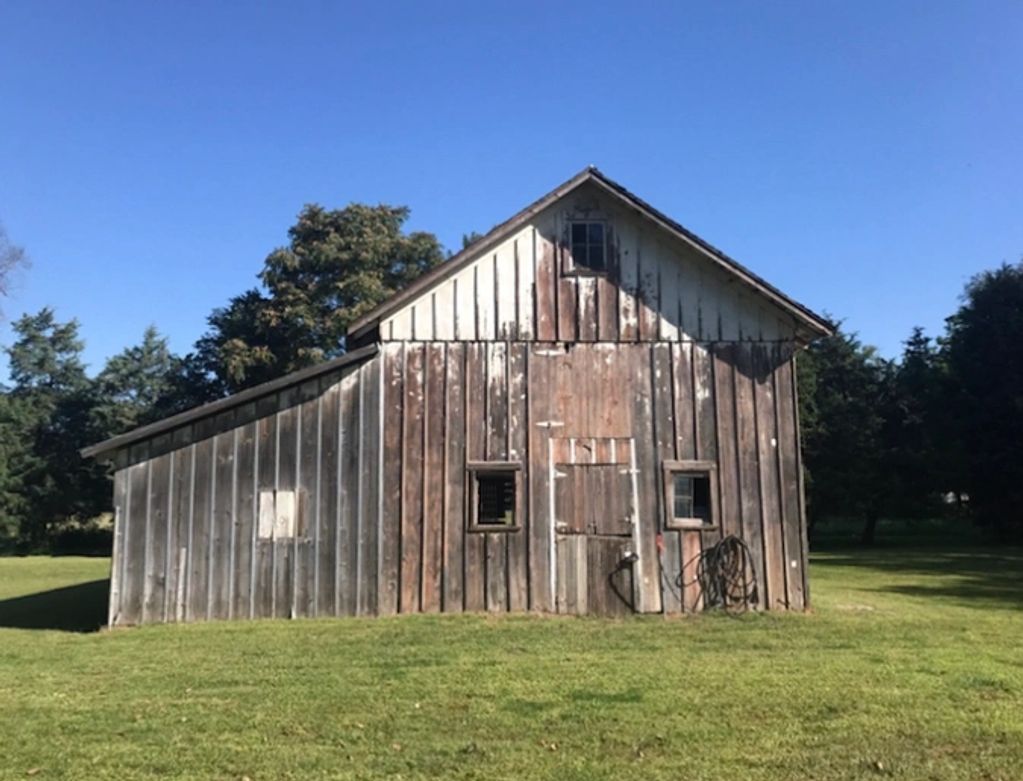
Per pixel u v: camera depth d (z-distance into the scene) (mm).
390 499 13547
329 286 39656
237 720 7086
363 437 13656
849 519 46281
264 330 40156
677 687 8125
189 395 44938
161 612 12953
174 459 13289
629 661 9477
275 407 13555
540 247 14344
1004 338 39312
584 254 14383
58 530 45625
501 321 14094
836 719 7016
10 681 8734
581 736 6574
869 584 19234
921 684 8227
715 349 14289
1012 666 9141
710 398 14156
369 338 14758
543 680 8477
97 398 47719
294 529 13328
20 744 6496
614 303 14281
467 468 13703
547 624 12297
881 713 7180
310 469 13492
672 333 14273
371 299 39094
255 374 40938
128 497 13148
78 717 7234
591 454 13875
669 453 13961
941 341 42969
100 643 11156
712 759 6047
